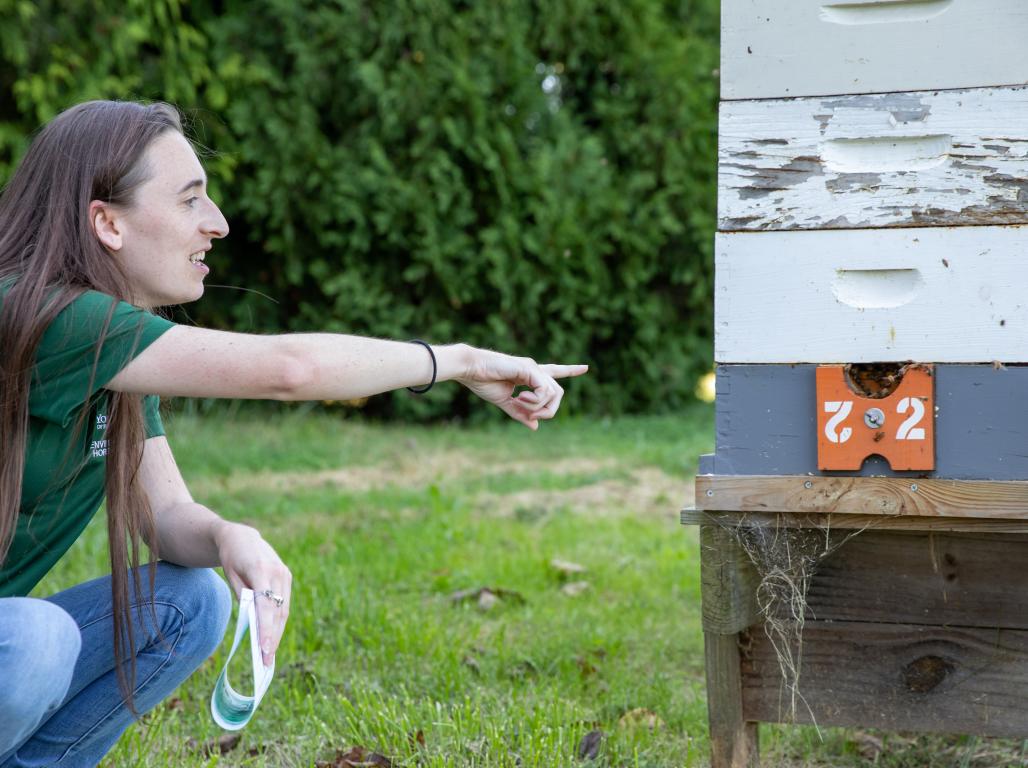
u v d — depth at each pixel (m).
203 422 7.82
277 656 3.14
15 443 1.64
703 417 9.11
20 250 1.74
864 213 1.92
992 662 2.16
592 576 4.24
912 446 1.89
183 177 1.83
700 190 9.06
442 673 2.97
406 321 8.41
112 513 1.78
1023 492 1.82
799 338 1.96
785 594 2.21
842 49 1.92
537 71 8.90
